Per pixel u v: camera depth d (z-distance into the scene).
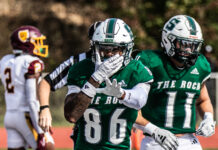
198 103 12.17
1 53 39.53
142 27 39.34
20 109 13.84
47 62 38.38
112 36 8.93
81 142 9.52
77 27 40.22
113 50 9.05
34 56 14.83
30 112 13.77
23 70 13.73
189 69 11.40
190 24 11.22
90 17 39.94
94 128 9.38
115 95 8.77
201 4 39.88
